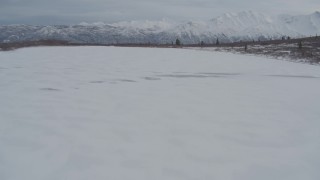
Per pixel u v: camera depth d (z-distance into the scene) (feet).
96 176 17.30
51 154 20.01
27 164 18.67
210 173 17.79
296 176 17.65
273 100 36.11
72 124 25.93
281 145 21.98
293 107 32.78
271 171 18.13
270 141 22.70
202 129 25.13
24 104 32.19
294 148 21.47
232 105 33.35
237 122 27.12
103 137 23.02
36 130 24.34
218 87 44.19
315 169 18.45
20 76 49.62
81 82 45.70
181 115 29.09
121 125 25.82
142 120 27.32
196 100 35.55
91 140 22.39
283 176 17.62
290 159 19.74
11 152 20.27
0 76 49.26
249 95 38.88
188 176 17.40
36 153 20.15
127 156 19.81
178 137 23.24
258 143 22.29
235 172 17.94
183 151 20.67
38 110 30.01
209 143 22.13
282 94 39.81
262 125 26.32
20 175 17.40
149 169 18.15
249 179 17.22
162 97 36.81
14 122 26.21
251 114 29.78
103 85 43.75
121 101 34.37
